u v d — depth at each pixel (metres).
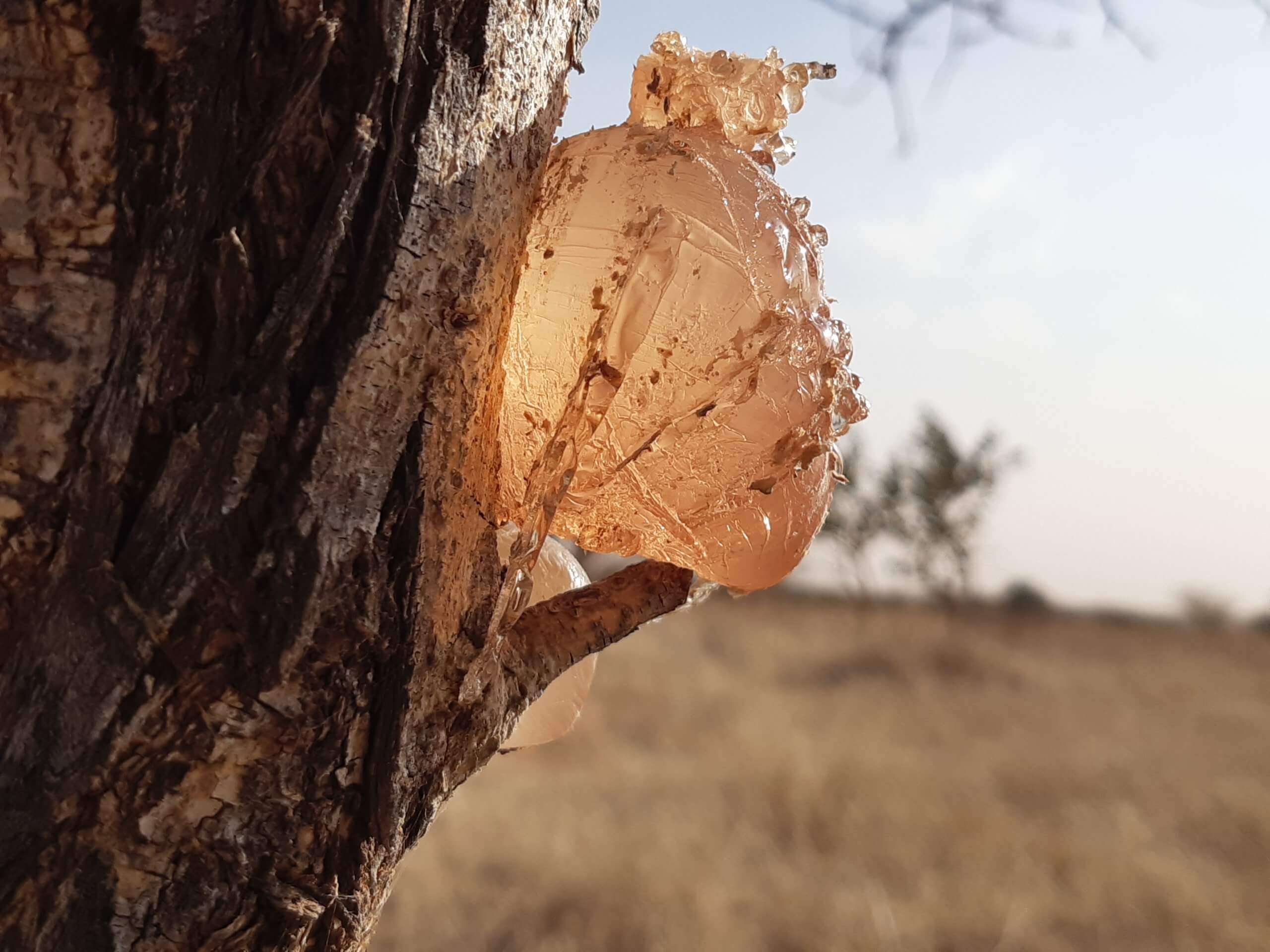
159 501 0.11
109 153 0.11
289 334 0.11
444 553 0.12
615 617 0.15
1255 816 1.16
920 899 0.88
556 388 0.13
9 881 0.11
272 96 0.11
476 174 0.12
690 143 0.14
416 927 0.80
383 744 0.12
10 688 0.11
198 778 0.11
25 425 0.11
